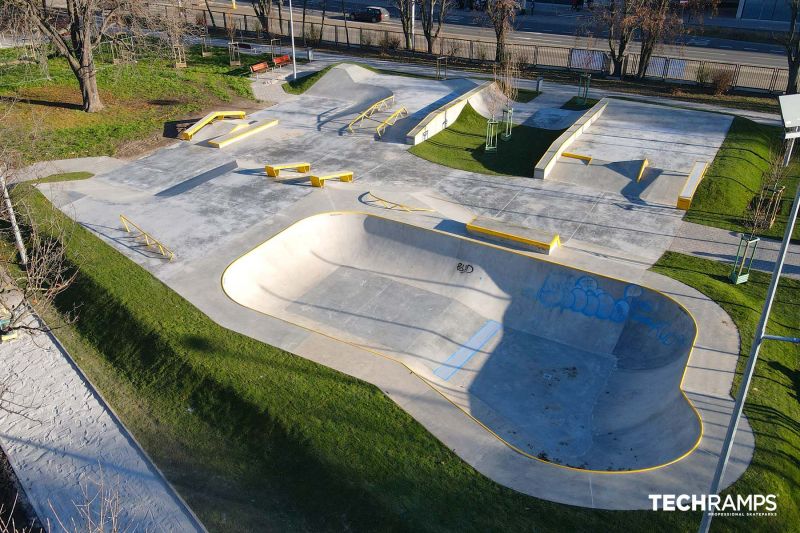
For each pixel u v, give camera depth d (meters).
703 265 18.36
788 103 8.42
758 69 36.38
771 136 27.03
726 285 17.39
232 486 12.40
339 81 34.09
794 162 24.92
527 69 37.50
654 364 15.77
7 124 26.20
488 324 17.83
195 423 13.84
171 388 14.68
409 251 20.06
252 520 11.70
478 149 26.91
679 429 13.00
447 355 16.56
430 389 14.18
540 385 15.62
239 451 13.10
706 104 30.97
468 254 19.30
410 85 33.34
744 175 23.20
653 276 17.62
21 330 16.61
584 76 31.89
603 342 16.91
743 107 30.47
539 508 11.29
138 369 15.34
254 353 15.16
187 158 25.95
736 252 19.16
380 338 17.03
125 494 12.35
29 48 35.88
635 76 35.72
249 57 39.75
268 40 44.56
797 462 12.05
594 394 15.32
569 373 16.03
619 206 21.80
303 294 18.98
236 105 32.03
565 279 18.05
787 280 17.88
